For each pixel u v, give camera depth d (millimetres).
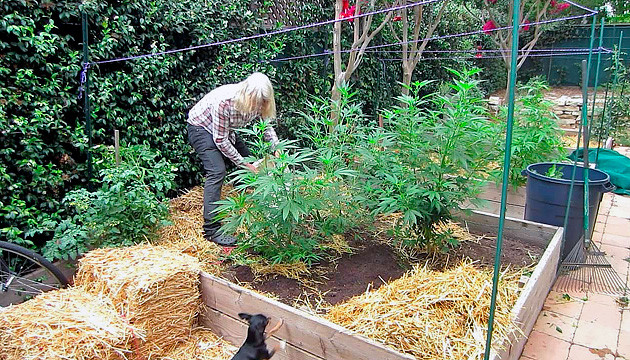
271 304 2193
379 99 7480
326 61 6062
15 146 3139
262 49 5121
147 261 2447
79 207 3057
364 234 3307
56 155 3424
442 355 1929
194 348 2416
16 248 2637
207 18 4422
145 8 3895
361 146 2965
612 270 3410
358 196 2781
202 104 3316
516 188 4465
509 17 7605
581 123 3449
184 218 3748
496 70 11859
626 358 2471
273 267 2777
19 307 2221
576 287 3203
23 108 3156
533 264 2971
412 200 2748
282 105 5500
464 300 2176
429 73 9055
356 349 1942
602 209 4980
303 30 5762
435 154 2848
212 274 2732
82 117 3586
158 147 4250
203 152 3334
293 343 2156
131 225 3078
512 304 2293
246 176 2596
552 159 4691
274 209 2598
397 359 1829
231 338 2451
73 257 2879
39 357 1907
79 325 2076
